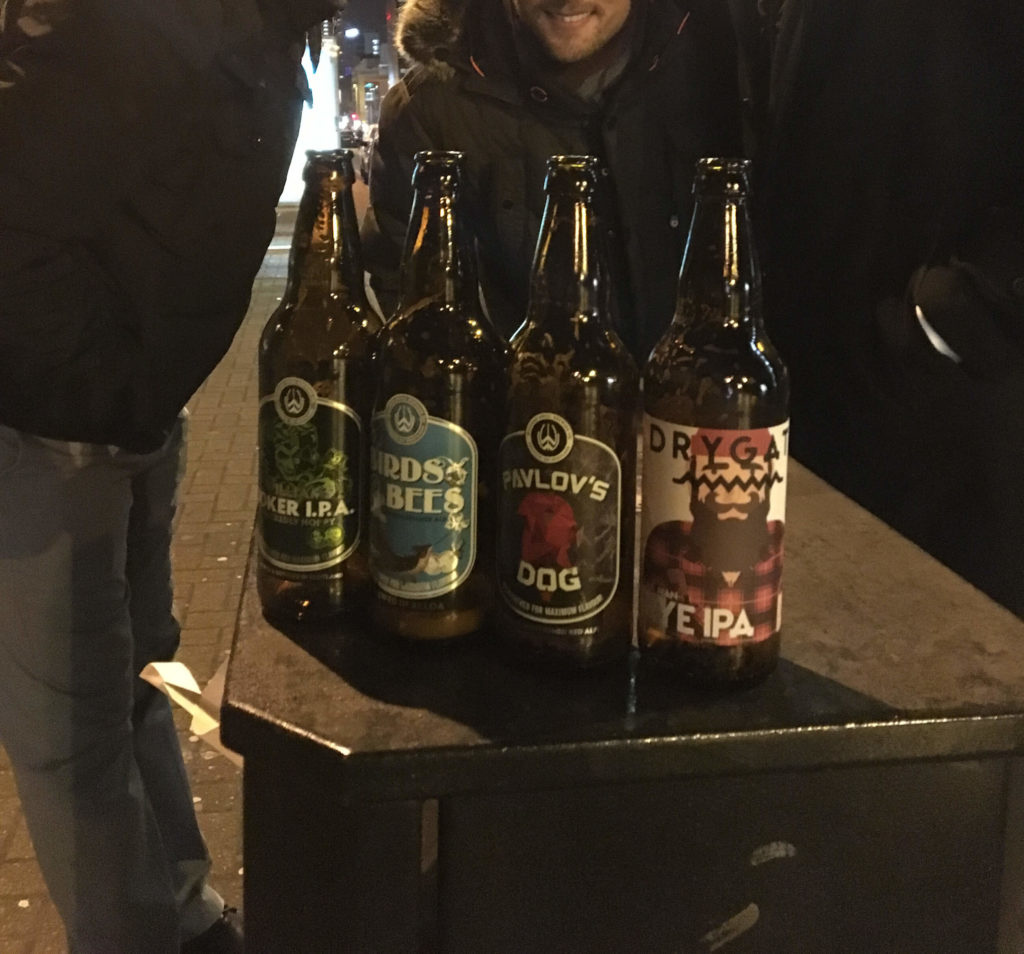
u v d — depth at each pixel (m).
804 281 1.25
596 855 0.61
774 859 0.62
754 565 0.60
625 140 1.29
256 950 0.64
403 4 1.33
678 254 1.34
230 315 1.05
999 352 1.10
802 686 0.63
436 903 0.61
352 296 0.70
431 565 0.65
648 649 0.64
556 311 0.61
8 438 1.05
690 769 0.58
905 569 0.84
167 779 1.38
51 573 1.08
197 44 0.88
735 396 0.58
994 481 1.15
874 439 1.23
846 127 1.14
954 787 0.62
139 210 0.92
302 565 0.71
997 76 1.05
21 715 1.14
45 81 0.86
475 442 0.64
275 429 0.69
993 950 0.65
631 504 0.64
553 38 1.20
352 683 0.64
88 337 0.96
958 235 1.12
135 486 1.24
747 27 1.30
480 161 1.34
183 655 2.35
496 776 0.57
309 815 0.61
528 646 0.63
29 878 1.68
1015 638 0.71
